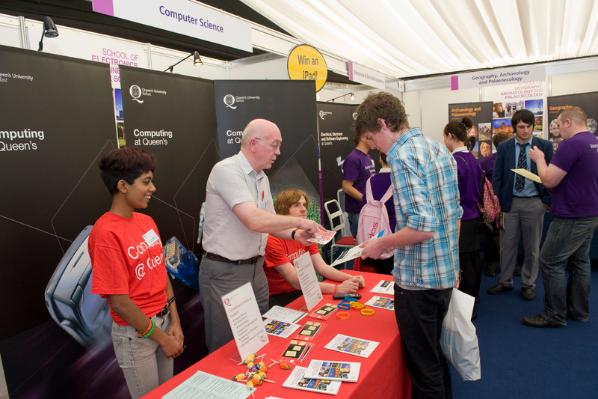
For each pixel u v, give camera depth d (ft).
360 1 11.48
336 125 17.03
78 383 6.81
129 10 5.82
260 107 9.77
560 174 8.79
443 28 14.35
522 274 11.76
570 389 7.31
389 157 4.52
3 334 5.80
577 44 18.26
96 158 6.86
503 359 8.47
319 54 11.91
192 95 8.80
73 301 6.61
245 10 14.80
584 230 8.98
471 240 9.50
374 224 6.86
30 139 5.97
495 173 11.62
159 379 5.24
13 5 9.98
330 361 4.27
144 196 4.78
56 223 6.32
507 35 15.81
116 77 11.70
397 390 4.97
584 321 9.98
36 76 6.03
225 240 5.97
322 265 7.18
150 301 4.91
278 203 7.23
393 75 22.40
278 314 5.62
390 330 5.05
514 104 23.38
